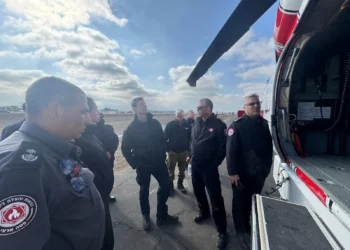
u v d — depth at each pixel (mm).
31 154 666
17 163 610
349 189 1157
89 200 856
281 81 2074
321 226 1056
